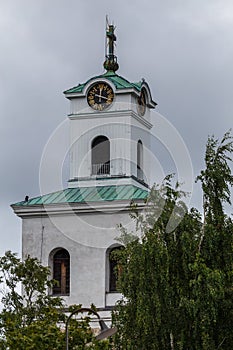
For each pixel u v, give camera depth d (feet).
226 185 262.88
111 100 341.41
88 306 324.60
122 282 258.98
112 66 348.59
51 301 273.95
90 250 326.85
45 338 238.48
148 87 344.69
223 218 261.65
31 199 330.95
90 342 246.88
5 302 271.49
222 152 264.72
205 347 249.75
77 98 343.46
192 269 253.65
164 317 253.03
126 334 255.50
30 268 274.57
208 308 250.78
